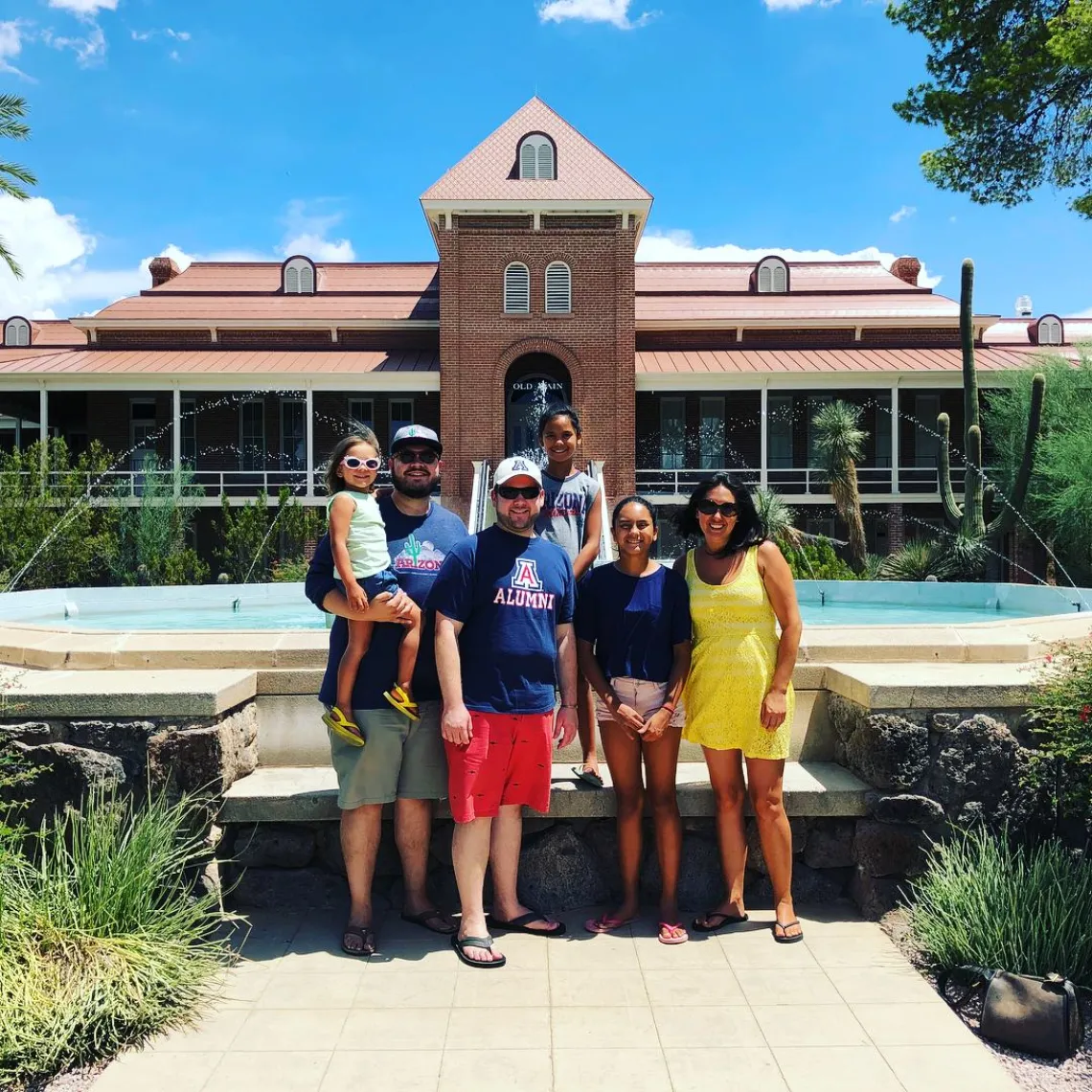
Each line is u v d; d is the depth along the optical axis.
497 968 3.75
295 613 11.71
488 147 26.58
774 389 25.97
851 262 32.25
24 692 4.09
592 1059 3.10
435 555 4.14
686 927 4.15
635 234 25.75
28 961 3.33
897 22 14.35
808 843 4.38
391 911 4.34
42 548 17.38
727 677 3.95
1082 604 9.52
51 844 4.06
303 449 27.48
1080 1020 3.23
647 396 28.11
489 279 25.45
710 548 4.07
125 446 27.33
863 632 5.19
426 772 4.03
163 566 20.66
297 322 27.83
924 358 27.17
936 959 3.75
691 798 4.32
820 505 27.14
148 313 28.64
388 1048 3.17
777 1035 3.25
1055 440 20.47
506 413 27.83
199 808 4.08
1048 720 4.09
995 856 3.92
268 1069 3.06
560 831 4.40
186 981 3.53
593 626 4.18
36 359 26.47
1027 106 13.34
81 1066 3.14
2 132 10.98
